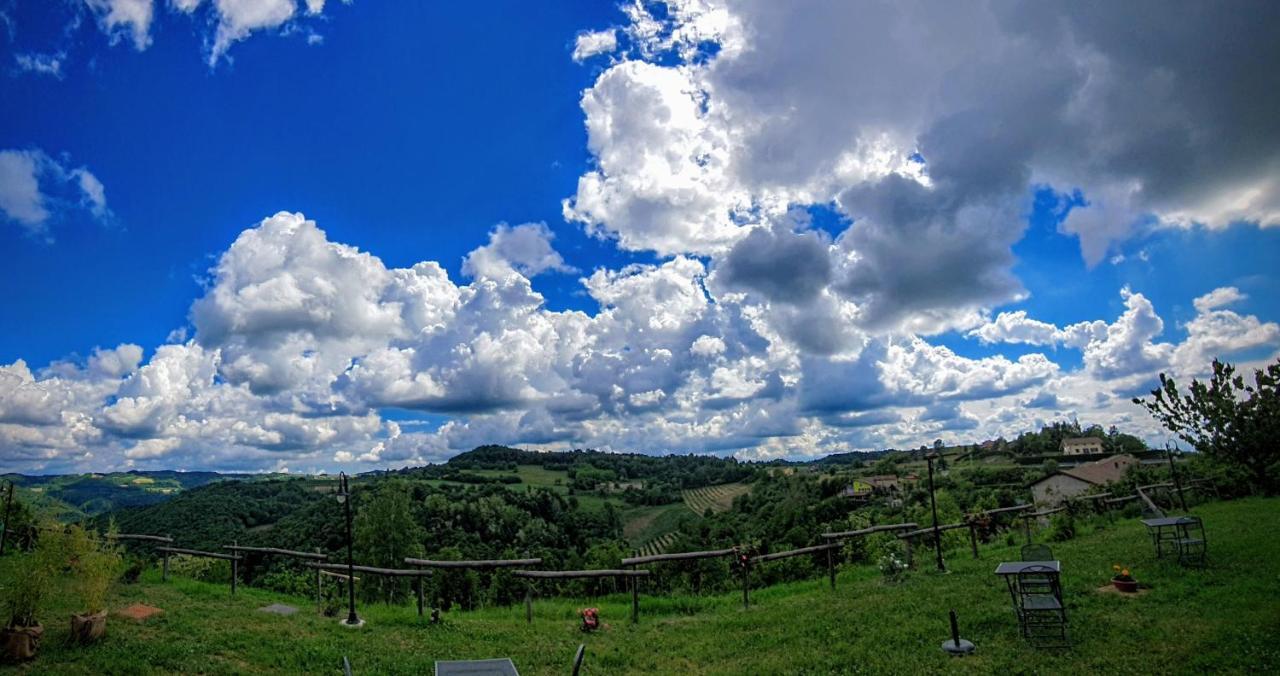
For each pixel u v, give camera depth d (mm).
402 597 28469
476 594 23891
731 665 11859
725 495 117250
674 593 20828
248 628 13500
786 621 14477
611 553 58312
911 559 19641
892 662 11078
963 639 11891
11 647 10547
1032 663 10391
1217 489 27359
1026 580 14602
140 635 12367
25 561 11328
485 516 70188
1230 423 25312
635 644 13539
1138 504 26250
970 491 60250
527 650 13070
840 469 113750
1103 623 11836
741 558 17109
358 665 11664
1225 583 13258
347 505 15242
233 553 17703
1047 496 61750
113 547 12773
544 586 24000
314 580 20734
